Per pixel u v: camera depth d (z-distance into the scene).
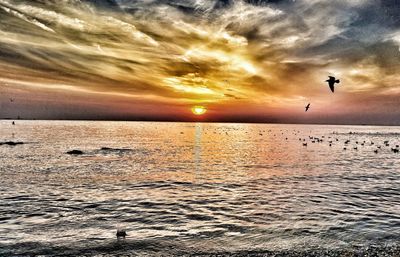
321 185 34.12
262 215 22.47
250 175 41.38
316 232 19.11
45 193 29.03
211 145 97.94
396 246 17.11
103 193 29.39
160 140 117.94
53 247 16.77
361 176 40.59
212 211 23.47
